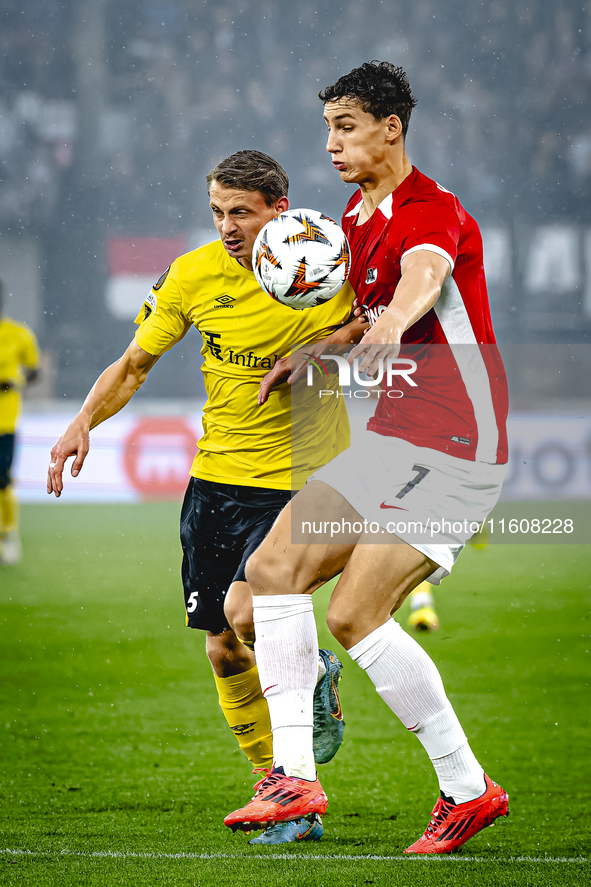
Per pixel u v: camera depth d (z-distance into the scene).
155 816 11.38
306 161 82.56
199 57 83.06
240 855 9.61
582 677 19.11
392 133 10.34
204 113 82.19
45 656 21.09
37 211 78.62
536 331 76.94
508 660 20.50
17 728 15.90
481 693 17.98
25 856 9.58
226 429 12.06
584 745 14.86
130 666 20.28
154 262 79.38
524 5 82.19
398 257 10.00
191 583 12.17
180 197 81.00
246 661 11.97
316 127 82.94
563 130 81.31
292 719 9.83
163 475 53.56
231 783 12.97
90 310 77.75
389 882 8.67
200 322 11.98
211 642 12.08
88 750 14.66
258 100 82.69
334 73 83.06
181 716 16.66
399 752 14.71
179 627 24.08
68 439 11.95
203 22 82.75
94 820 11.20
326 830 10.84
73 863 9.29
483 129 81.56
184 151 81.69
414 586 9.89
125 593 28.56
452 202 10.16
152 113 81.62
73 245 78.62
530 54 82.25
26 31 81.38
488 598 27.61
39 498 54.00
